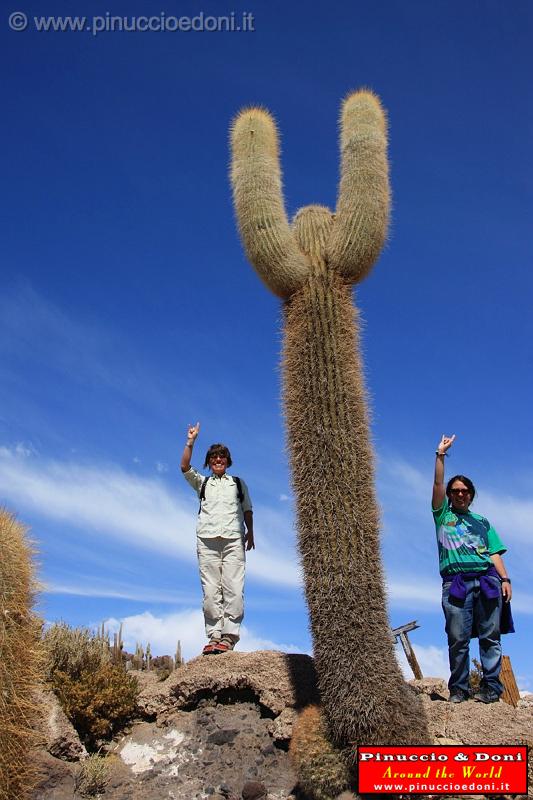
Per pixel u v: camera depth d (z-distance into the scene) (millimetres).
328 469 6809
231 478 8344
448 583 7102
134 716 7465
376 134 7891
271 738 6836
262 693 7117
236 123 8320
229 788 6375
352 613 6402
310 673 7129
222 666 7473
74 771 6496
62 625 7879
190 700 7387
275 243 7543
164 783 6539
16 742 5805
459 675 6914
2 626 5801
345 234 7539
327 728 6328
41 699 6816
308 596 6672
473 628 7090
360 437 6980
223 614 7996
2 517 6281
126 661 9406
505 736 6156
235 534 8078
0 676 5750
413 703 6352
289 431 7180
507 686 8047
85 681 7309
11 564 5977
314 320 7336
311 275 7559
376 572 6617
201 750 6855
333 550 6578
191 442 8312
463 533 7141
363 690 6180
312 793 6121
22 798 5844
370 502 6809
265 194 7715
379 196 7625
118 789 6508
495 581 6953
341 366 7168
